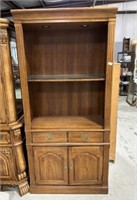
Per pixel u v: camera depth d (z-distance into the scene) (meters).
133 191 2.11
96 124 1.98
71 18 1.60
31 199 2.02
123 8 7.08
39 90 2.18
